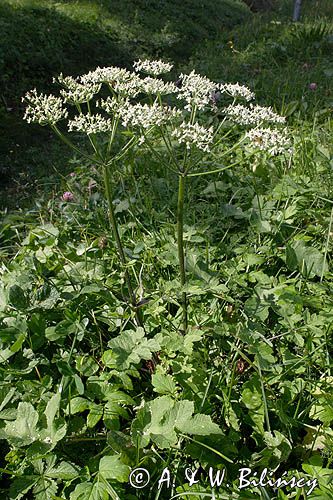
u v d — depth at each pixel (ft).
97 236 10.91
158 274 9.60
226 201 12.55
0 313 8.07
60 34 31.22
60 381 7.43
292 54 28.07
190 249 9.58
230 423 6.50
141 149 14.43
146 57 35.24
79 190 13.57
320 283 8.59
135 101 22.82
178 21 43.68
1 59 26.48
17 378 7.40
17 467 6.40
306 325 7.45
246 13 55.06
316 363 7.47
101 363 7.68
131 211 11.55
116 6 41.16
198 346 7.61
